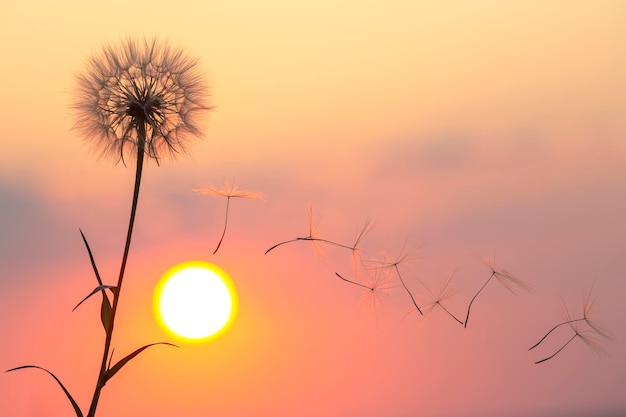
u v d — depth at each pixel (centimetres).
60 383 154
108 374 157
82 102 188
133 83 189
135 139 188
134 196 164
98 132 189
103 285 155
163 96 190
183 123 190
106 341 158
